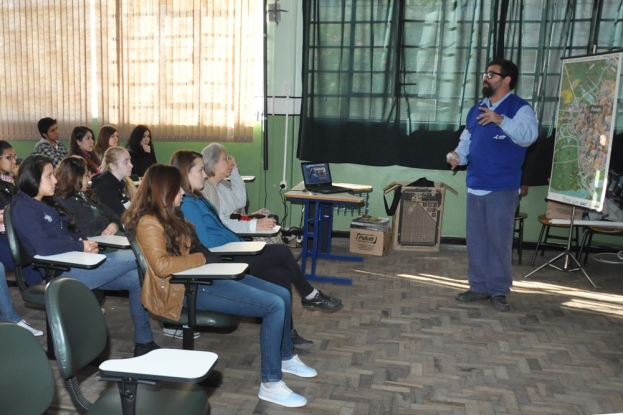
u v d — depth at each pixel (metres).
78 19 5.77
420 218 5.30
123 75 5.74
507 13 4.98
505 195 3.75
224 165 3.27
